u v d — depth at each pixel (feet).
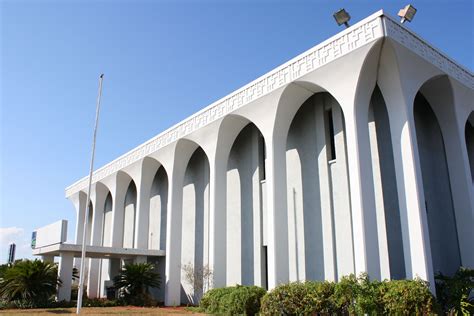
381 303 36.99
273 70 55.31
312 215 54.75
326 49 48.32
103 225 114.42
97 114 65.16
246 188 66.74
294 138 59.88
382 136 50.42
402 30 44.93
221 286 61.82
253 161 66.23
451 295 42.32
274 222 51.75
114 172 96.02
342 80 46.60
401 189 43.45
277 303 41.57
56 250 68.74
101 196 107.34
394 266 46.24
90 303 69.10
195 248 75.46
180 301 73.61
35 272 64.18
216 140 65.98
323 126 55.62
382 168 49.62
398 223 46.73
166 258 72.54
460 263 50.70
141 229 83.71
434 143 57.16
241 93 60.70
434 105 55.21
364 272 39.24
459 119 53.52
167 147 77.36
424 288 36.29
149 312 56.59
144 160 84.84
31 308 62.75
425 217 41.75
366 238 40.91
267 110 56.03
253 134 67.15
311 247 53.93
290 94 53.78
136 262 77.36
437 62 49.85
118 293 75.72
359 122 44.80
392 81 45.70
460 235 50.29
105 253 73.26
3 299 65.10
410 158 43.09
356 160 43.27
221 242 63.57
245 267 63.72
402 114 44.62
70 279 68.69
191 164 81.66
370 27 43.73
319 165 55.11
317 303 39.09
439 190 55.21
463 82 53.98
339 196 51.88
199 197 77.56
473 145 65.31
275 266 50.24
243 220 65.98
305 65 50.67
